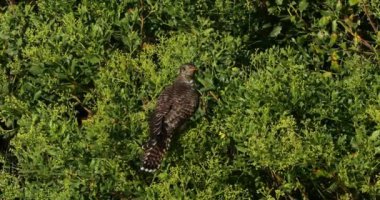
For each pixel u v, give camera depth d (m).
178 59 14.95
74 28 15.62
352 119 14.49
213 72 15.07
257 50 16.11
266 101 14.07
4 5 18.23
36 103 15.80
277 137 13.83
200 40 15.38
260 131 13.82
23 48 16.61
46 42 15.83
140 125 14.29
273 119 14.19
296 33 17.06
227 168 14.01
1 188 15.44
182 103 13.54
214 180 13.84
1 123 17.27
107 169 14.27
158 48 15.46
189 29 16.03
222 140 14.05
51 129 14.26
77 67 15.64
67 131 14.39
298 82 14.16
